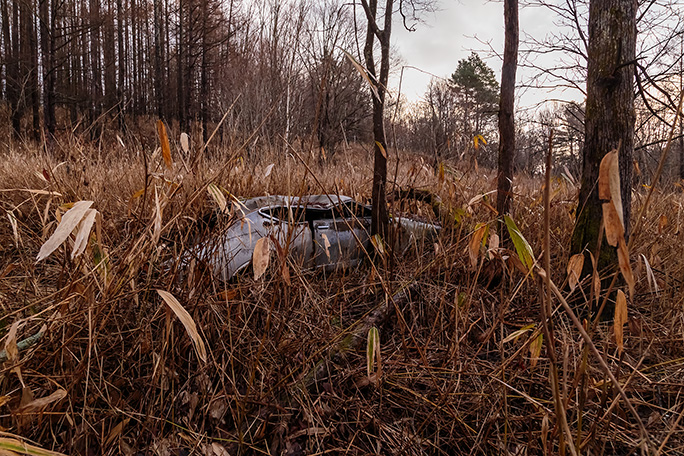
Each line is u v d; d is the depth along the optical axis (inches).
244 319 101.7
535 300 122.5
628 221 123.3
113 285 73.8
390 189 192.4
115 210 136.3
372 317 110.3
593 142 124.4
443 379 91.4
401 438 79.3
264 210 131.0
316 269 133.5
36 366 75.2
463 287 117.0
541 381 87.4
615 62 119.3
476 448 77.8
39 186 163.8
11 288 97.9
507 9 167.5
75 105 706.8
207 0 863.7
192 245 96.3
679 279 131.2
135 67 1239.5
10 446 38.9
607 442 76.2
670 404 87.4
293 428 80.7
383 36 146.3
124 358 82.8
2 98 622.8
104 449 70.8
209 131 746.2
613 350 97.2
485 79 1301.7
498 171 171.0
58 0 607.5
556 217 176.7
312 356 92.0
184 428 74.9
